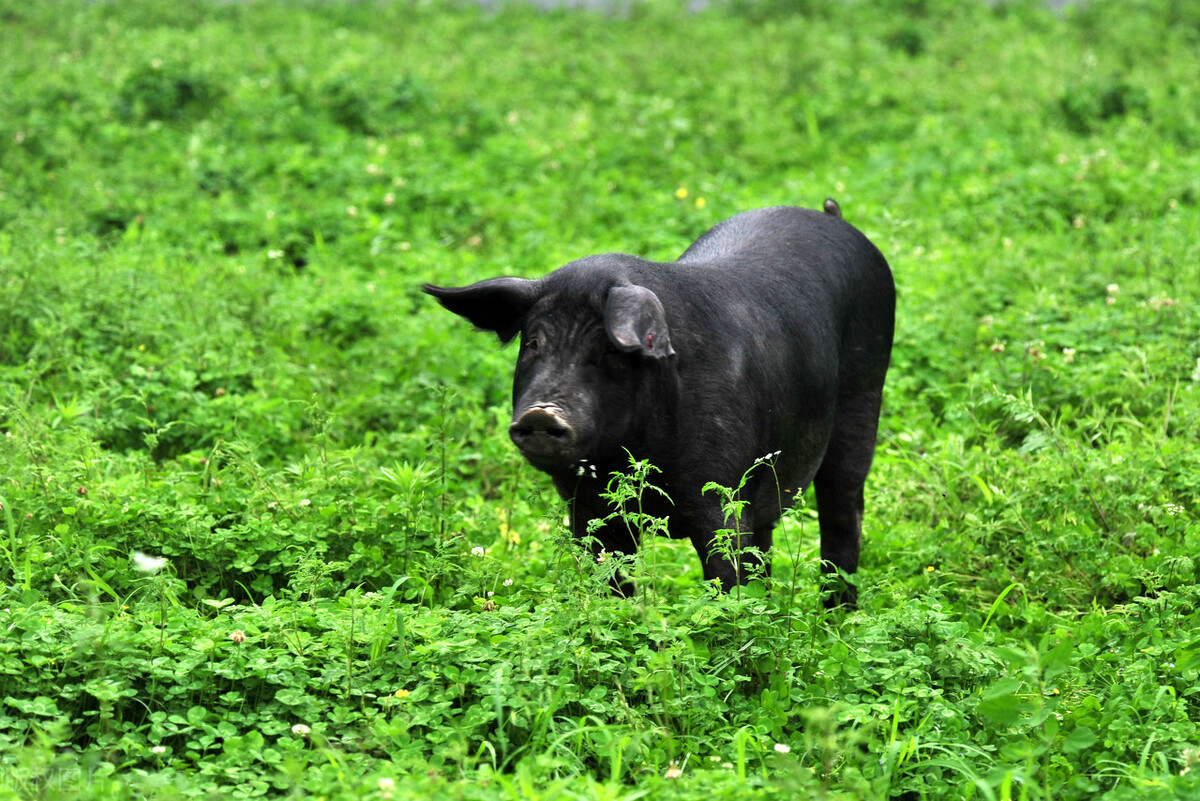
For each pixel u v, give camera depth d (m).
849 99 36.84
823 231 15.92
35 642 11.61
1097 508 16.50
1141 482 16.78
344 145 33.12
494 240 28.08
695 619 11.96
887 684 12.07
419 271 25.80
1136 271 24.17
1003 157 31.25
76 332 21.50
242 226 28.09
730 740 11.45
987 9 49.16
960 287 23.91
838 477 15.90
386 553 15.02
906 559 16.44
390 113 35.28
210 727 11.17
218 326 22.03
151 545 14.63
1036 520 16.80
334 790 10.04
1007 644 13.53
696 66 40.50
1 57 40.16
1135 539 16.08
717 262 14.46
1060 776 11.11
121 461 17.19
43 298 21.78
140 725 11.40
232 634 11.85
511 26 48.50
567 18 48.78
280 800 10.33
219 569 14.55
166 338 21.44
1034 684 11.77
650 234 27.61
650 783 10.27
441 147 33.25
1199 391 19.44
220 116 34.72
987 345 22.38
